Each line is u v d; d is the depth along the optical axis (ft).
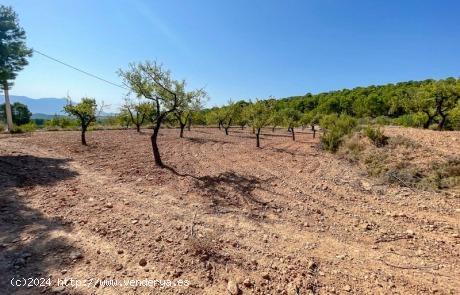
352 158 45.78
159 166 39.83
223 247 18.13
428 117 79.87
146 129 116.16
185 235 19.35
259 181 35.19
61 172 33.86
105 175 33.96
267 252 17.79
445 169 32.63
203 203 26.37
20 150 44.75
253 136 103.91
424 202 26.84
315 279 15.02
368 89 269.23
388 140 47.01
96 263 15.43
